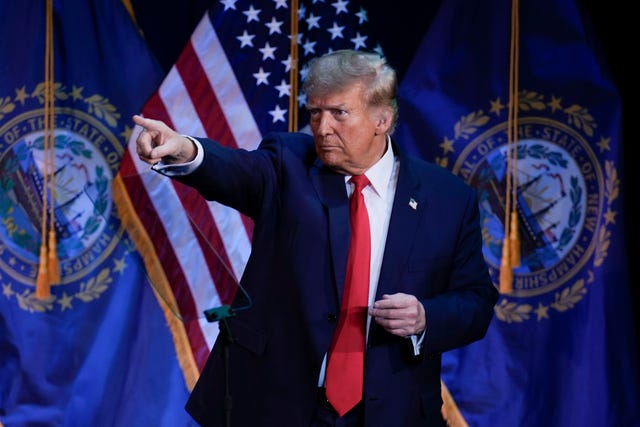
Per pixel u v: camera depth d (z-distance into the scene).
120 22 12.57
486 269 8.24
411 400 7.64
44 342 12.55
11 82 12.38
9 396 12.53
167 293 7.75
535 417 12.41
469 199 8.12
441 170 8.24
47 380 12.55
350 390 7.43
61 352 12.57
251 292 7.63
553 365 12.44
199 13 13.36
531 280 12.48
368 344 7.49
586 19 12.37
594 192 12.28
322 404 7.46
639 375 12.39
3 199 12.41
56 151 12.44
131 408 12.51
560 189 12.34
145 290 12.69
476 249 8.12
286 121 12.48
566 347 12.40
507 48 12.41
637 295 12.82
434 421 7.80
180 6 13.36
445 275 7.89
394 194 7.80
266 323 7.57
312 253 7.48
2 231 12.42
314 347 7.35
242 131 12.39
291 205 7.59
